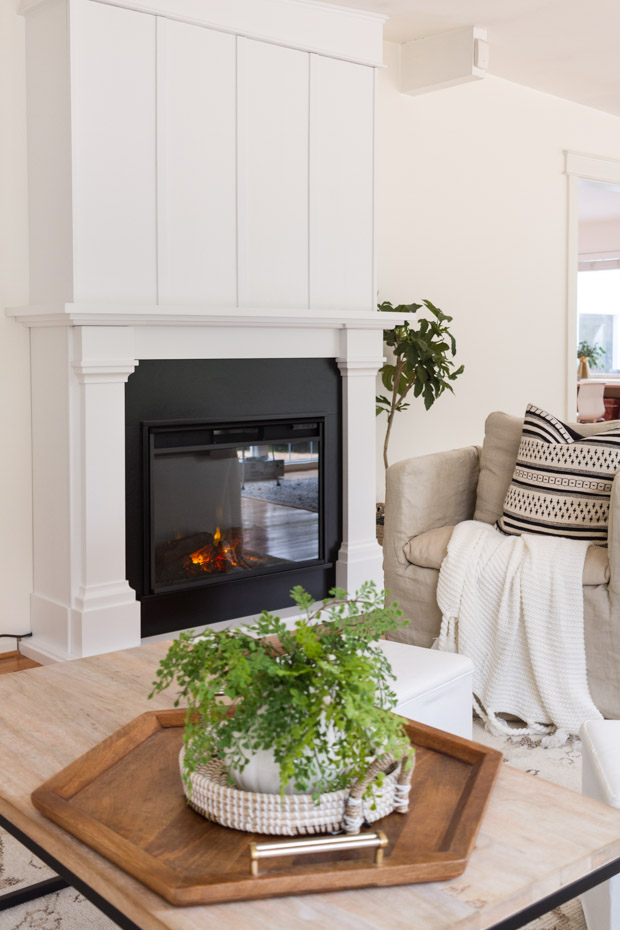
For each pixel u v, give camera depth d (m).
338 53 3.79
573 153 6.18
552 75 5.62
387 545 3.07
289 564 3.83
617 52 5.22
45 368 3.33
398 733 1.25
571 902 1.86
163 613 3.49
